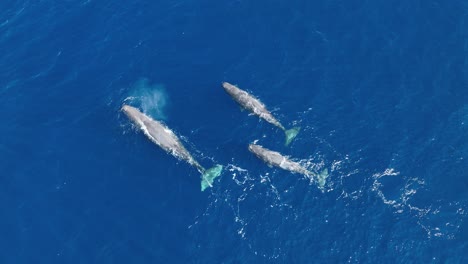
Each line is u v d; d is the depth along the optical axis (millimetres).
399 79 90812
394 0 99312
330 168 83125
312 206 80625
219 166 84062
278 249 78188
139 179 84562
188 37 97750
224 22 98875
